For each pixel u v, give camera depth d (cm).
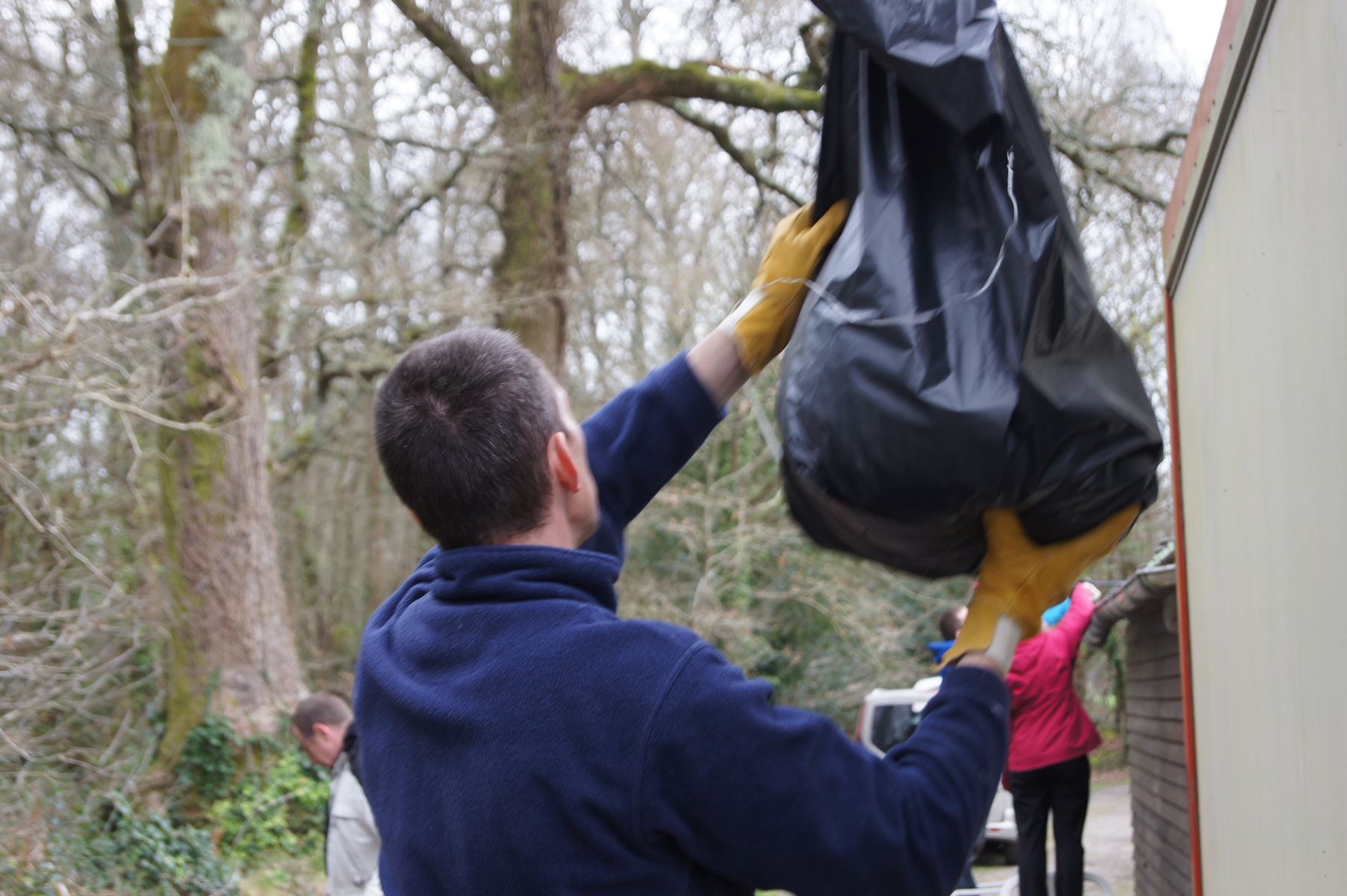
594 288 1505
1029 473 148
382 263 1345
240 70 1095
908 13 161
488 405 141
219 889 862
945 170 163
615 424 173
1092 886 948
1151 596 571
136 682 1077
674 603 1474
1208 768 296
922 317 152
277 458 1520
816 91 1319
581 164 1491
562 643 131
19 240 858
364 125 1438
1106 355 161
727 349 173
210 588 1082
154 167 1052
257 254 1234
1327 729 156
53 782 780
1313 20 154
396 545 1936
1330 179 145
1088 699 1978
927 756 133
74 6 993
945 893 130
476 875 127
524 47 1289
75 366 754
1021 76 166
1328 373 148
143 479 1130
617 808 124
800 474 157
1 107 970
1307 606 167
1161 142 1059
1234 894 253
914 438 147
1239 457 226
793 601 1567
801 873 123
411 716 137
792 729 125
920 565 168
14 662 730
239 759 1066
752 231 1482
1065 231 156
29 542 834
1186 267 306
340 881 365
